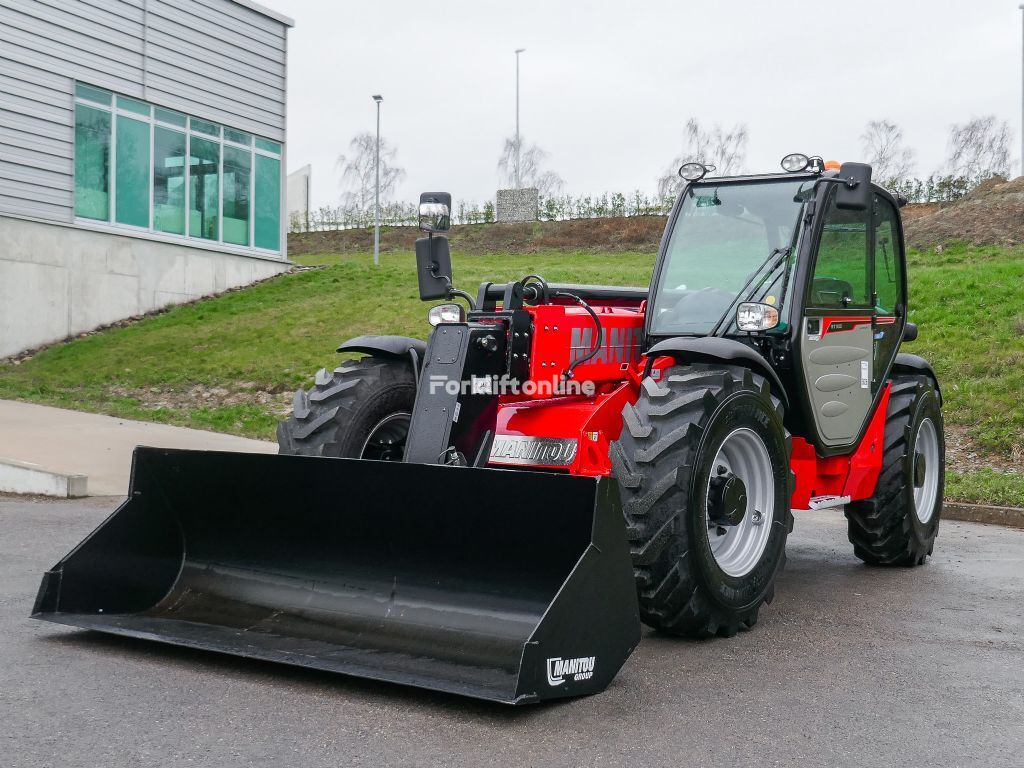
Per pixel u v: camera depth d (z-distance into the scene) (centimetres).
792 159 537
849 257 572
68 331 1756
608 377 522
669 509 435
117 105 1830
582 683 363
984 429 1030
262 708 350
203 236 1998
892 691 389
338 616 418
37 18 1697
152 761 301
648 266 2634
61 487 797
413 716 347
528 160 4509
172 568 463
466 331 457
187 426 1184
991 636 476
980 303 1388
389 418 531
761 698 377
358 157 4281
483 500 390
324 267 2241
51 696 355
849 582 605
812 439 542
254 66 2084
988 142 3506
